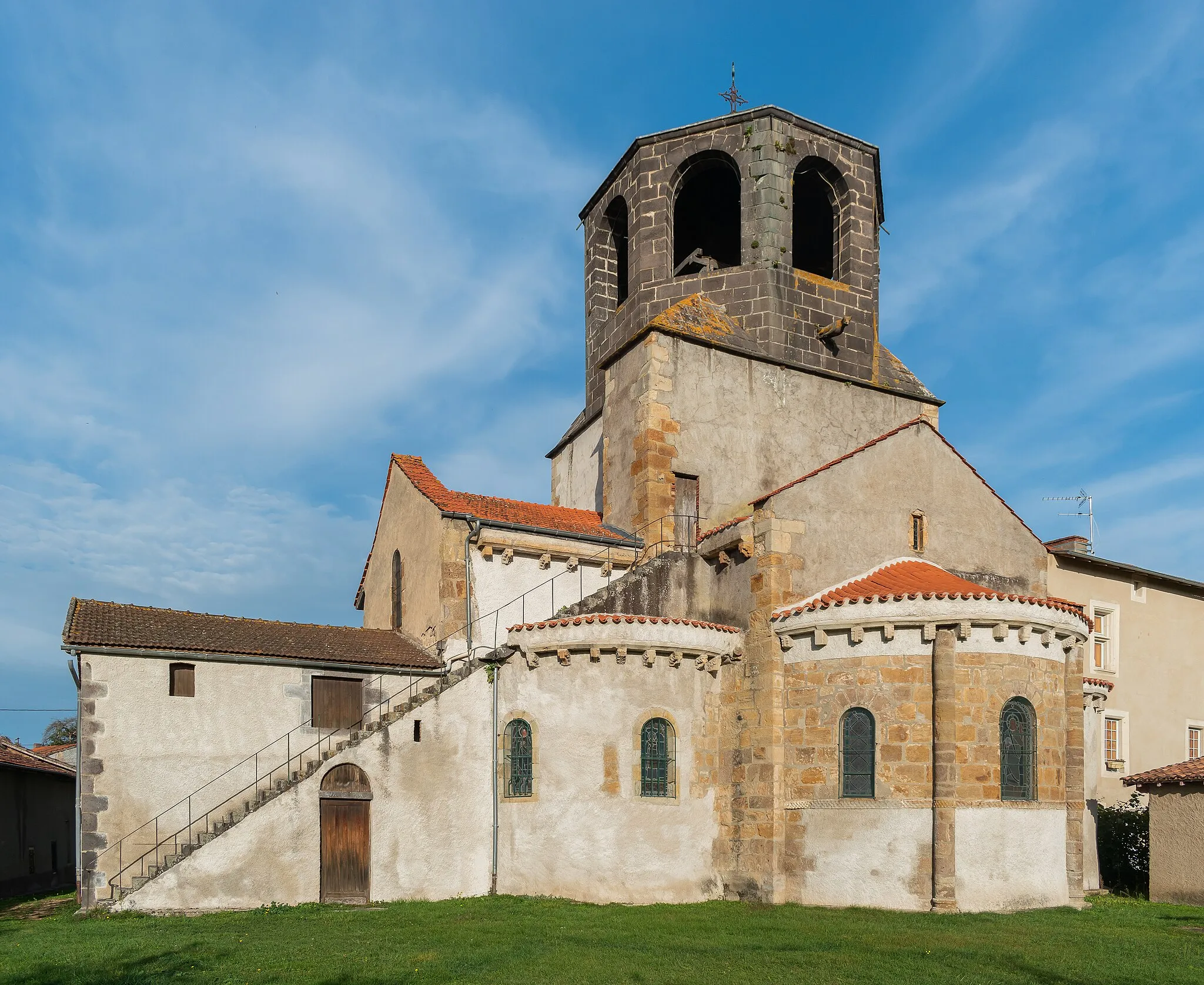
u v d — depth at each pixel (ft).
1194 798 76.89
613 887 72.02
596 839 72.95
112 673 75.20
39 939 58.90
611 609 79.71
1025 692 70.13
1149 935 59.00
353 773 73.61
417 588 92.79
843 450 100.07
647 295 102.27
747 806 74.28
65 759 143.74
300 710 80.18
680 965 50.21
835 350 101.60
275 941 56.95
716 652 76.84
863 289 103.60
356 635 89.66
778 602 75.66
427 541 90.94
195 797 75.82
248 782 77.51
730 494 93.61
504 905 69.51
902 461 83.51
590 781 73.92
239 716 78.33
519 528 87.71
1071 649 72.95
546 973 48.78
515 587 88.07
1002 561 87.10
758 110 100.94
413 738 75.66
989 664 69.26
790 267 100.12
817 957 51.88
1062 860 70.44
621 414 96.32
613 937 57.77
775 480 96.12
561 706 75.72
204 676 77.92
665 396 92.17
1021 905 67.41
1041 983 46.50
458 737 77.10
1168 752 115.85
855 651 71.10
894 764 68.59
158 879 67.92
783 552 76.48
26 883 99.35
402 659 84.12
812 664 72.84
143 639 76.69
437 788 75.66
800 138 102.37
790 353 98.68
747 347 96.89
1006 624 69.21
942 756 67.05
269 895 69.92
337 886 71.82
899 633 70.13
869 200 104.99
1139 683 115.14
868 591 72.84
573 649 75.82
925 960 50.96
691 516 92.12
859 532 80.23
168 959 52.13
